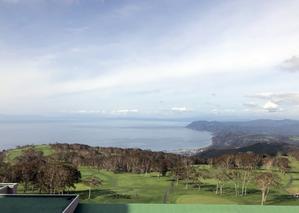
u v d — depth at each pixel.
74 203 50.94
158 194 134.88
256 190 146.88
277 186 144.12
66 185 129.00
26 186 135.00
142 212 53.47
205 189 148.88
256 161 198.88
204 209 55.19
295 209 55.66
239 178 163.75
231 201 122.38
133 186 154.00
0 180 129.00
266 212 54.81
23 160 196.75
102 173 193.88
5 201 50.91
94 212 52.44
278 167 194.50
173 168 183.88
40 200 51.59
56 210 46.84
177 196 130.62
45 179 126.44
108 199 124.31
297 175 183.38
